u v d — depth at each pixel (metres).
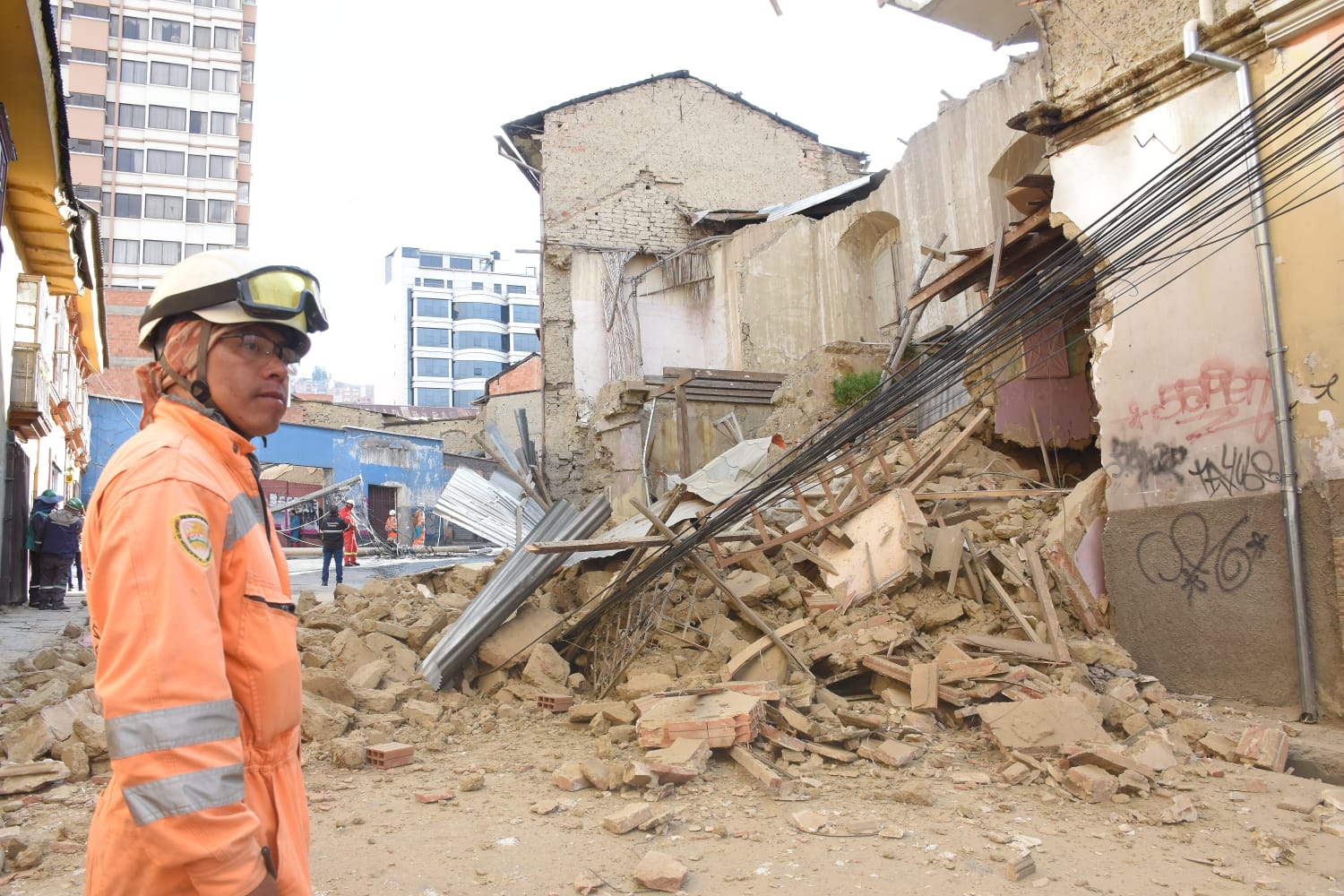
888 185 20.62
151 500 1.57
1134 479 7.51
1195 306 7.13
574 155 26.05
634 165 26.42
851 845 4.04
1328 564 6.18
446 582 9.41
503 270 119.69
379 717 6.28
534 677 7.17
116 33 58.22
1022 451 11.73
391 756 5.45
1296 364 6.43
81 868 3.80
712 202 26.81
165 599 1.50
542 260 25.31
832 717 5.80
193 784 1.43
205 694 1.49
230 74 60.34
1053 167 8.28
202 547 1.59
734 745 5.24
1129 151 7.65
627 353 24.61
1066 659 6.73
